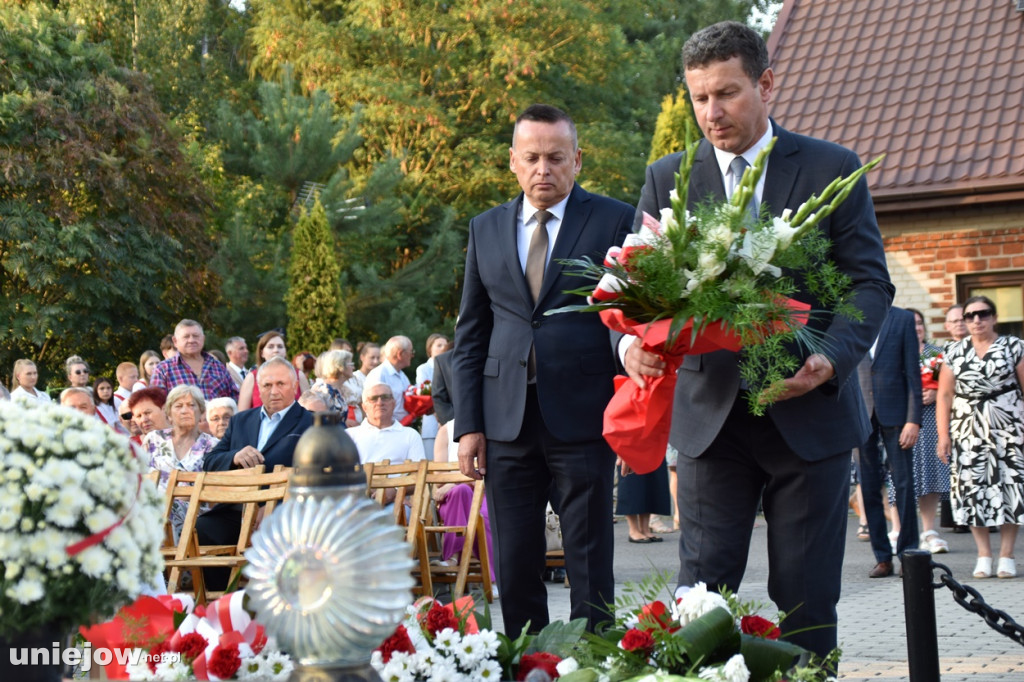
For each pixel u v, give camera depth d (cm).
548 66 3131
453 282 2927
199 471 840
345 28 3222
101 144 2511
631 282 335
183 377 1229
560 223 478
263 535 225
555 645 359
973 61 1645
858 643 678
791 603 390
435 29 3231
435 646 328
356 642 218
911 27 1739
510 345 475
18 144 2428
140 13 3350
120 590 244
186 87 3366
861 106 1652
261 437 862
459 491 920
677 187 335
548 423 463
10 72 2483
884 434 953
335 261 2564
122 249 2484
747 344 330
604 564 471
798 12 1852
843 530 397
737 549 398
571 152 477
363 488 235
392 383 1203
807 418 382
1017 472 917
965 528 1262
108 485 242
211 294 2670
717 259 323
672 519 1371
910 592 388
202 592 759
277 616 221
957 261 1498
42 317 2362
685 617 331
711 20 4297
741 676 292
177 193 2664
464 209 3138
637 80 3591
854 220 382
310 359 1385
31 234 2373
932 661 383
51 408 249
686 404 401
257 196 2862
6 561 233
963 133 1545
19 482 236
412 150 3166
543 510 485
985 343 930
